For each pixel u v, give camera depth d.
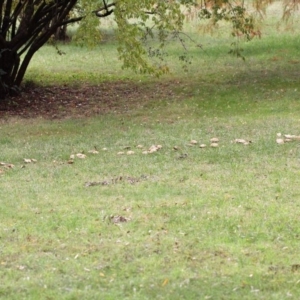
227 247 8.15
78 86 23.38
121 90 22.30
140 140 14.85
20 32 20.91
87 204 10.02
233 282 7.15
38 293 6.95
